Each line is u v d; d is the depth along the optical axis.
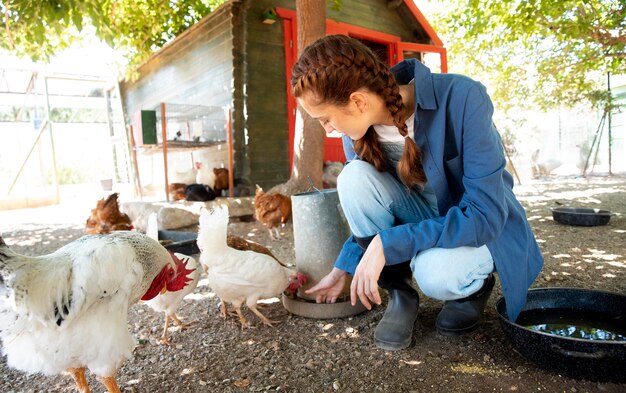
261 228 5.89
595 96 12.47
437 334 2.13
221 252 2.39
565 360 1.56
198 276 2.53
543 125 16.34
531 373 1.69
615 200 6.98
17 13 5.12
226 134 7.23
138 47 9.98
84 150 23.69
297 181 5.85
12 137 14.90
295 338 2.22
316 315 2.43
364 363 1.89
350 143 2.23
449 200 1.80
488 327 2.17
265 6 7.14
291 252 4.39
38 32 5.17
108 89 12.62
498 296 2.68
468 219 1.57
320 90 1.39
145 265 1.78
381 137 1.94
